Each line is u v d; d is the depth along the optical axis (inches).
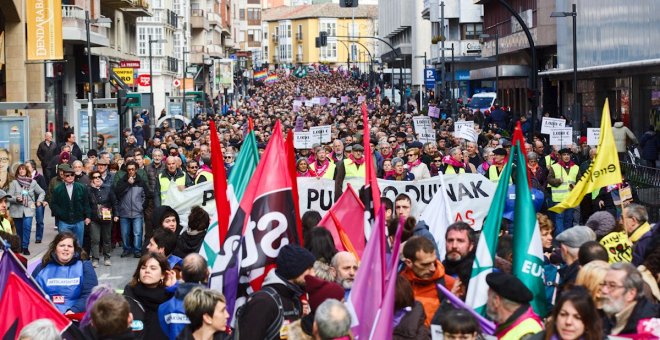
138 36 3641.7
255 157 472.4
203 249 476.7
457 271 423.5
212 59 4643.2
